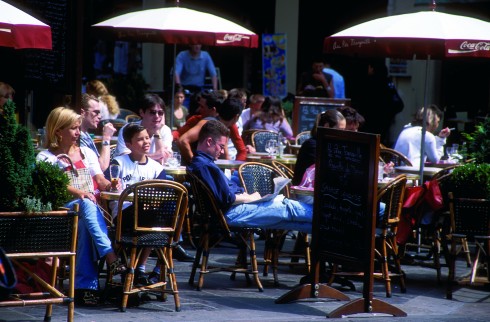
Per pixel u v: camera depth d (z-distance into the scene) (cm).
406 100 4794
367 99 4466
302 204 2222
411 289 2320
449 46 2500
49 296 1798
